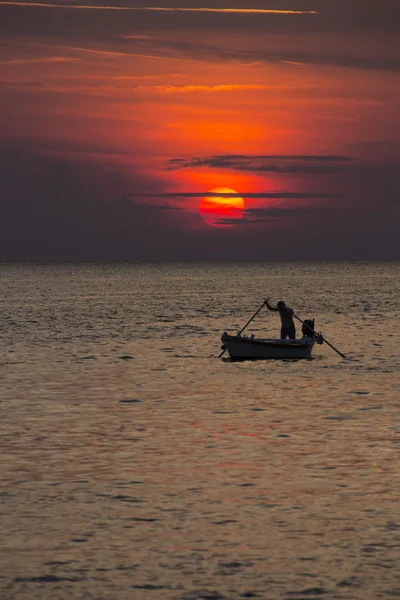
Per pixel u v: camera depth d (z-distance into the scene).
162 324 150.25
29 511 36.09
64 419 56.75
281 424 54.91
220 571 29.86
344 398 65.94
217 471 42.53
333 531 33.66
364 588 28.48
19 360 93.25
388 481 40.56
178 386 73.06
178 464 43.97
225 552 31.55
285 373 82.38
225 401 64.69
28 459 45.12
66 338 121.94
